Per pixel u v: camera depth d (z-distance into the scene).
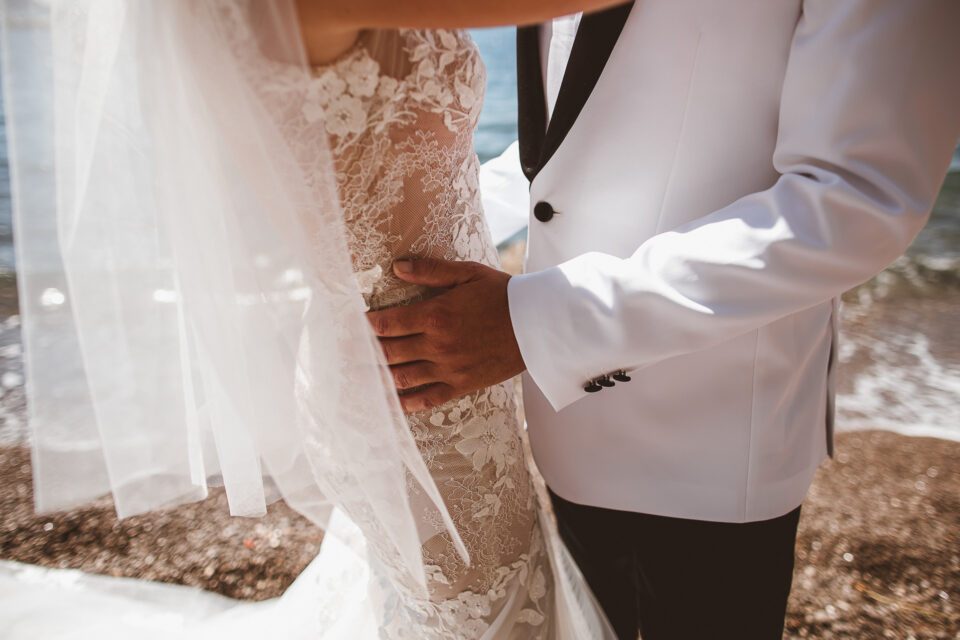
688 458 1.33
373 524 1.25
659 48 1.18
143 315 1.17
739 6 1.13
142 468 1.24
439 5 0.93
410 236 1.19
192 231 1.04
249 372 1.11
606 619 1.58
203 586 2.39
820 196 1.01
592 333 1.11
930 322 4.47
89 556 2.50
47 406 1.21
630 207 1.26
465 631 1.34
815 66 1.03
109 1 0.98
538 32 1.34
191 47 0.94
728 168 1.19
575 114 1.25
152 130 1.00
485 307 1.16
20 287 1.16
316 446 1.19
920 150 1.00
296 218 1.01
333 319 1.08
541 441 1.48
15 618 1.80
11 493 2.78
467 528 1.31
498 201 1.64
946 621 2.32
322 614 1.62
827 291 1.05
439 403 1.20
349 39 1.02
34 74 1.03
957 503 2.85
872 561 2.58
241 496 1.25
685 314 1.07
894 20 0.97
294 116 0.96
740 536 1.34
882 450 3.22
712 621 1.43
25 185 1.10
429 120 1.14
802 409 1.34
